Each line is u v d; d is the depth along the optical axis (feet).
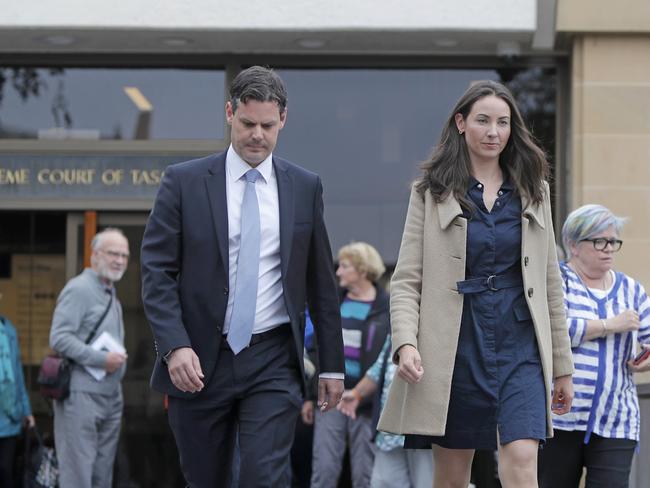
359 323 54.08
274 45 59.21
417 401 30.42
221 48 60.08
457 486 32.40
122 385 61.93
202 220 30.35
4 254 62.44
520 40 57.41
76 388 52.75
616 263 56.08
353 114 60.90
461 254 30.45
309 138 61.00
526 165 31.01
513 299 30.45
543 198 31.07
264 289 30.48
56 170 61.62
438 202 30.99
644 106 56.39
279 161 31.60
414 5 55.77
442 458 32.22
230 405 30.35
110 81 61.67
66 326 53.11
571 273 39.22
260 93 30.07
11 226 62.44
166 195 30.60
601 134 56.44
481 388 30.12
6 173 61.72
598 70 56.49
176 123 61.31
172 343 29.27
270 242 30.66
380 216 60.54
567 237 39.63
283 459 29.84
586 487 38.24
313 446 55.01
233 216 30.60
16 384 55.83
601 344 38.09
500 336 30.27
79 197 61.52
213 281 30.22
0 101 61.87
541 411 30.04
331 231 60.64
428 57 60.34
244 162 30.81
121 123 61.57
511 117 31.12
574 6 55.47
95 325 53.62
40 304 62.49
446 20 55.72
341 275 54.80
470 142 30.78
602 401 37.60
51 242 62.23
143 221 61.82
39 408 62.59
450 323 30.37
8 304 62.54
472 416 30.35
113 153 61.41
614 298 38.99
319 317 32.01
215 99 61.21
